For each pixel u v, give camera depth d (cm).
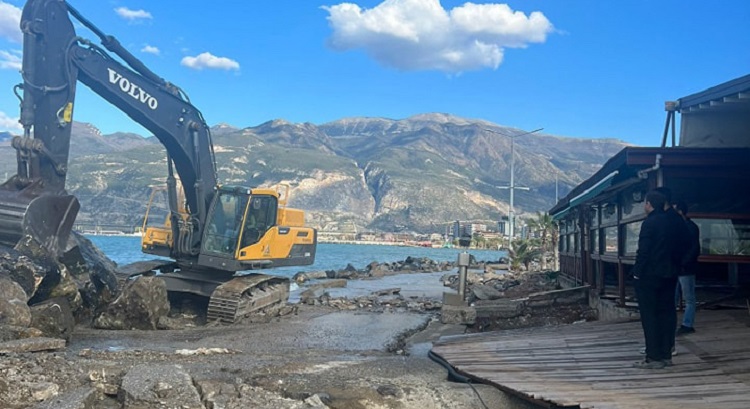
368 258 6775
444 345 881
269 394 623
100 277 1341
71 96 1162
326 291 2300
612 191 1195
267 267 1529
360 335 1239
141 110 1316
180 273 1523
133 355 859
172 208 1478
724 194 1029
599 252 1412
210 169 1472
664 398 567
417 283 2828
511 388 625
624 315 1113
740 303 1023
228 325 1336
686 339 787
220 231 1455
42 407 549
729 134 1238
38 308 962
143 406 581
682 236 686
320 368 777
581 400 568
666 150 984
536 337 900
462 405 624
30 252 1017
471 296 1980
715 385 603
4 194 1057
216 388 636
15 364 681
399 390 654
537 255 3781
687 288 822
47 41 1142
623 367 693
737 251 1021
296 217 1686
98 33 1237
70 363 727
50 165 1130
